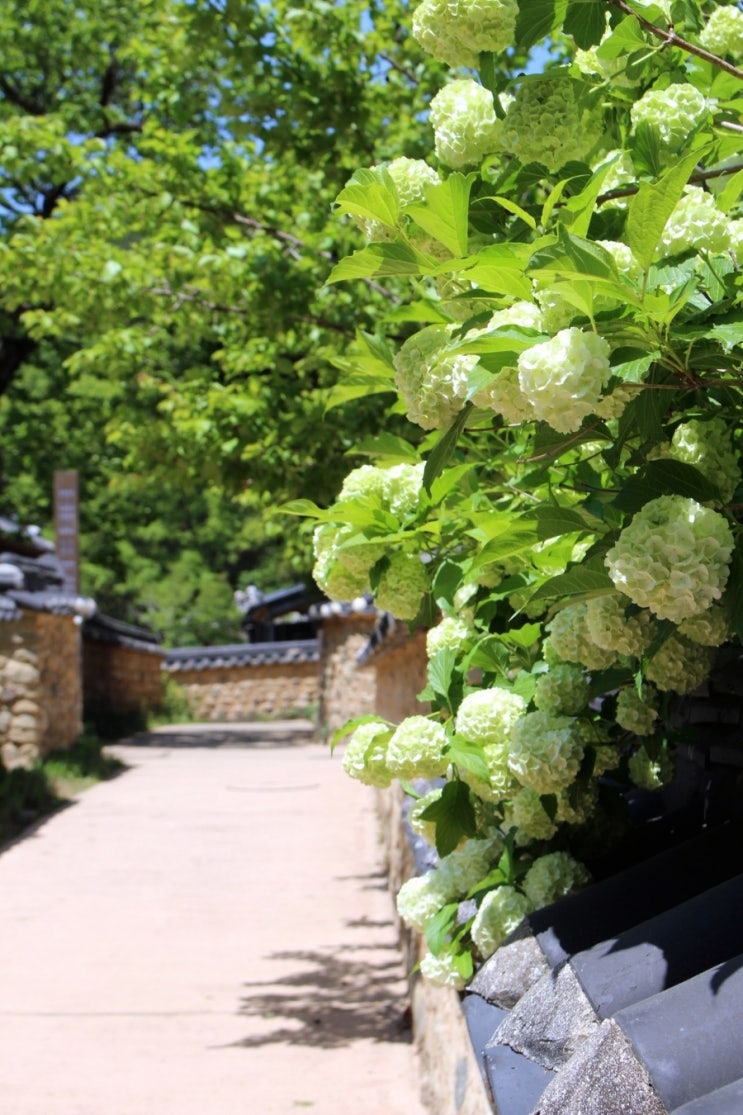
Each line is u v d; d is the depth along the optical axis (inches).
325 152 269.3
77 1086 217.8
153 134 303.7
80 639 833.5
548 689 81.6
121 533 1130.0
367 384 94.0
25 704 660.1
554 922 75.4
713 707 86.2
